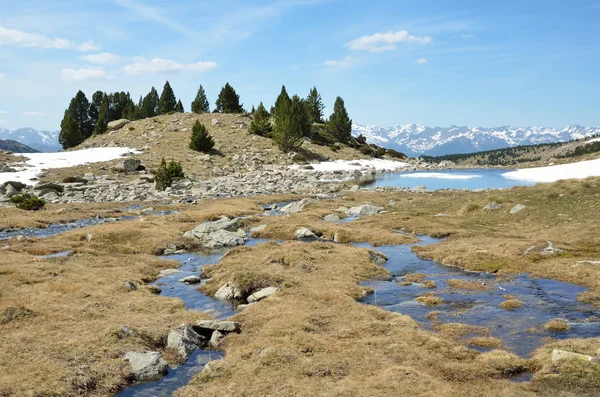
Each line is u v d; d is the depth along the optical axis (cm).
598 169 9388
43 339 1767
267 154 12875
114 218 5466
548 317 2086
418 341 1791
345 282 2673
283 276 2714
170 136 13512
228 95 17912
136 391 1497
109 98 18000
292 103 15000
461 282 2702
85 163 10469
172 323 2041
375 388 1385
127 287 2566
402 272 3038
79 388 1452
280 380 1465
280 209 6172
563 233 3534
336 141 15975
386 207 6088
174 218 5025
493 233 3962
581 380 1397
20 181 8362
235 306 2406
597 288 2431
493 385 1420
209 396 1394
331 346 1747
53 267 2906
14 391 1372
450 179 10631
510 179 10012
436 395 1327
